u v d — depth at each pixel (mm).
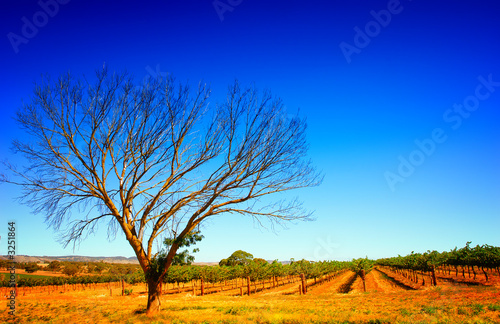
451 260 40562
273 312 19281
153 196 18609
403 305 20391
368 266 52281
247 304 25344
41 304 28531
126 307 24391
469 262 37906
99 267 90750
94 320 17875
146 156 17234
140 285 75562
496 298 19969
